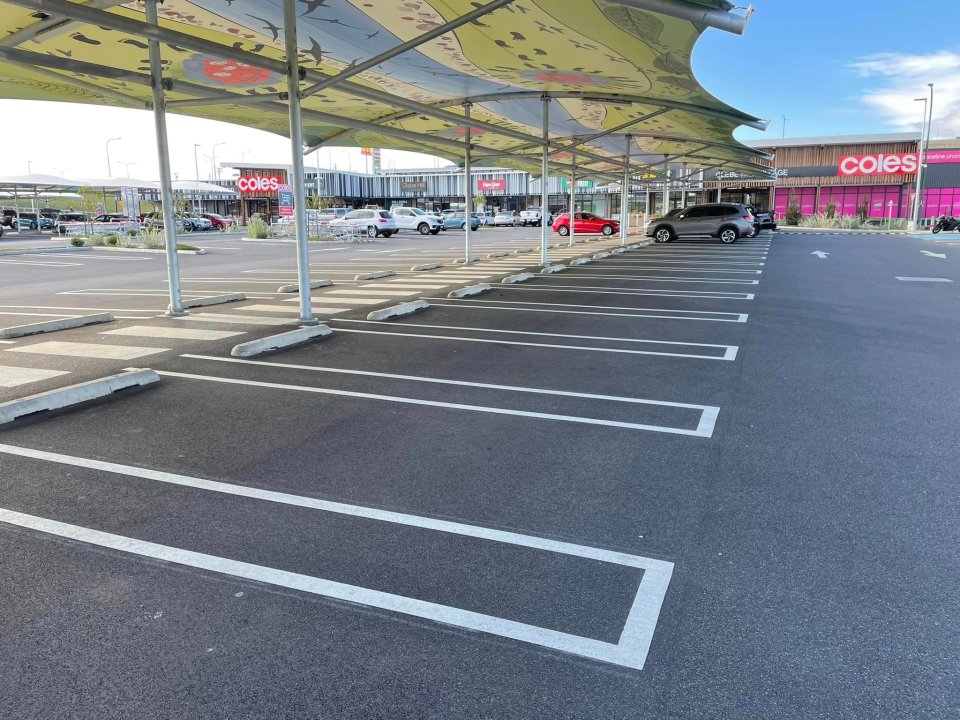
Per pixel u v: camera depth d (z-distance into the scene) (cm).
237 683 242
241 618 281
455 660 255
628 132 2097
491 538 350
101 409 567
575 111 1691
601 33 897
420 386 642
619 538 350
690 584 307
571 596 298
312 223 4003
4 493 401
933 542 344
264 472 435
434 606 290
